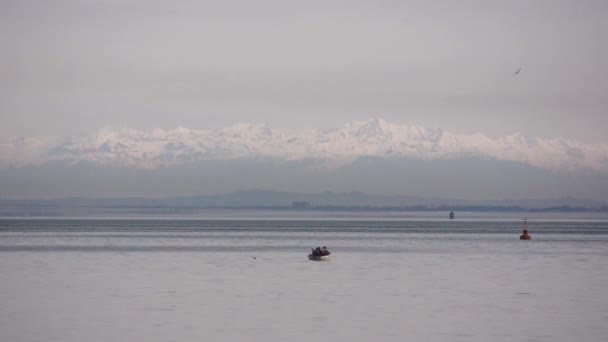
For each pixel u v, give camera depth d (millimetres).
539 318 139625
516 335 125062
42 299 159500
